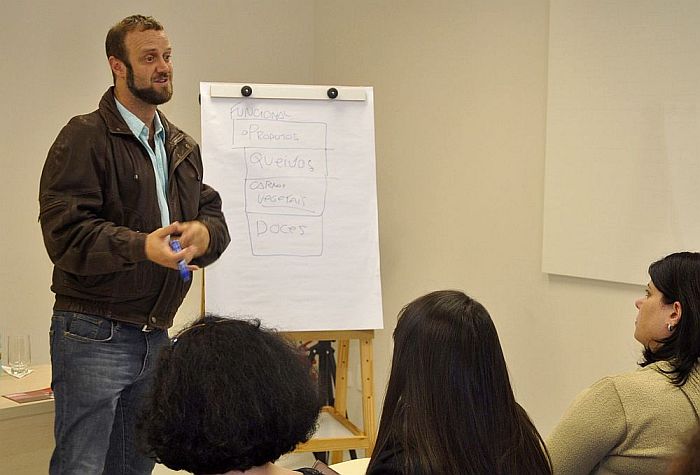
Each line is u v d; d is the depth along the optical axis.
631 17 2.91
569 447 1.78
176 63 3.94
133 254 2.27
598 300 3.12
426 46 3.78
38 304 3.58
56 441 2.45
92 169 2.35
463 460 1.41
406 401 1.47
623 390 1.76
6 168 3.46
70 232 2.30
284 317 3.18
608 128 3.01
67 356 2.39
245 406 1.09
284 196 3.24
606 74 3.00
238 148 3.21
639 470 1.73
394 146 4.00
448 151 3.71
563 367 3.26
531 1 3.29
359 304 3.25
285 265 3.20
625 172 2.96
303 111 3.29
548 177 3.22
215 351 1.12
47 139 3.56
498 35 3.44
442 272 3.78
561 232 3.19
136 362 2.48
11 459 2.66
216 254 2.63
